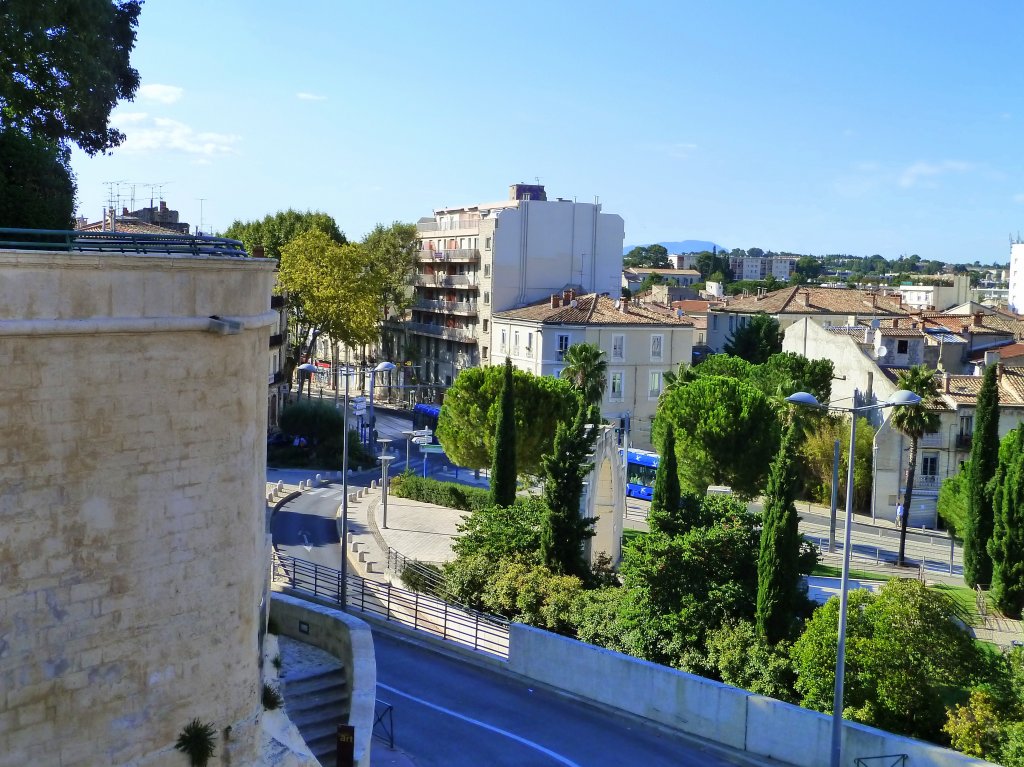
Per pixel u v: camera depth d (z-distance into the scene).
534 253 93.44
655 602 29.03
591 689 26.52
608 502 41.56
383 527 48.81
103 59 29.98
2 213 16.50
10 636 12.74
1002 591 39.97
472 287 95.25
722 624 27.89
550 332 77.38
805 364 68.81
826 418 65.06
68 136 29.62
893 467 63.84
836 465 25.03
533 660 27.89
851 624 24.92
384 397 109.38
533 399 53.03
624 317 78.88
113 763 13.98
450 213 128.75
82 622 13.49
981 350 77.31
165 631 14.53
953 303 126.38
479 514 37.47
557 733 24.55
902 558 51.41
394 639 31.11
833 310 101.75
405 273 104.25
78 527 13.34
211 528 15.05
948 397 63.62
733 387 54.09
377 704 25.92
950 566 50.09
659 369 79.31
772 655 26.42
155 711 14.49
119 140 31.86
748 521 31.08
